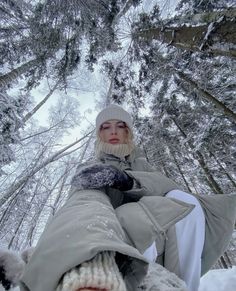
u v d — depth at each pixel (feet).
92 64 34.45
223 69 28.91
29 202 56.65
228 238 6.76
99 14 29.53
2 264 6.20
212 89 30.09
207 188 45.52
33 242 65.00
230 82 29.43
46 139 68.64
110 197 6.35
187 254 5.96
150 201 5.64
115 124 8.20
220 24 16.03
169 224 5.18
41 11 27.84
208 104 31.91
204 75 29.37
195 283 5.86
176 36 20.74
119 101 36.37
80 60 31.81
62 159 68.64
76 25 28.91
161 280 5.00
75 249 3.60
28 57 31.50
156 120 37.45
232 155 35.32
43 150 57.98
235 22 15.26
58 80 33.81
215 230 6.61
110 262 3.63
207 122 31.83
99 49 32.65
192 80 30.40
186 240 6.00
